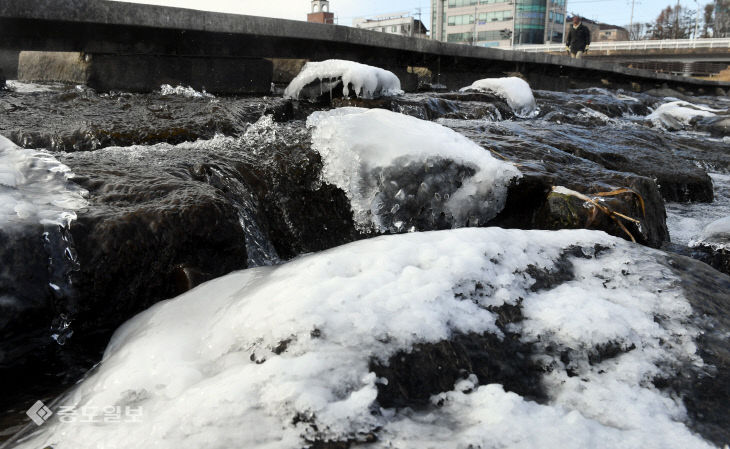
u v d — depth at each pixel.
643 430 1.52
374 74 6.75
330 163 3.43
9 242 2.07
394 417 1.47
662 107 12.81
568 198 3.42
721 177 7.22
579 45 20.41
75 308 2.20
